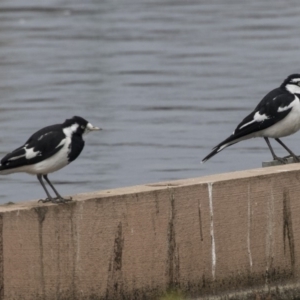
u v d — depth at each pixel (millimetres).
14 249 9102
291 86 12359
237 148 20672
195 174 18578
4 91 28844
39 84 30031
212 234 10250
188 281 10148
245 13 47219
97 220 9578
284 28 41625
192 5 51188
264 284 10641
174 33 41094
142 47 37750
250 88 28266
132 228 9789
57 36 41406
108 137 22031
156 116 24453
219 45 37531
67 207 9391
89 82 30297
